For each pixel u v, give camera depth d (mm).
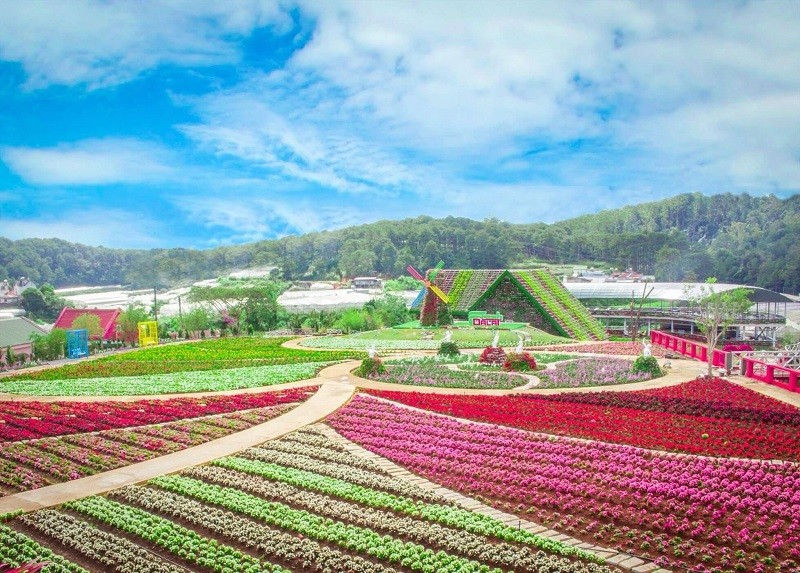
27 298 163750
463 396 53500
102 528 31219
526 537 28953
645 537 28781
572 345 85688
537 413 47344
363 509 32219
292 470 37406
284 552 28328
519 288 100750
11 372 77562
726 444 39656
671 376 61750
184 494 34688
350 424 46031
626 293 135000
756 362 58812
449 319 101375
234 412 50344
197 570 27594
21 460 39969
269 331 121688
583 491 33406
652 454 38312
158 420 48125
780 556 27125
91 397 58594
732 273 194500
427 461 38250
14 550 28672
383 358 75750
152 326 105812
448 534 29406
